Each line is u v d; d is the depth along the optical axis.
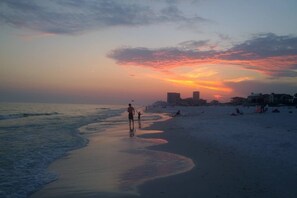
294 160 11.15
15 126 33.31
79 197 8.12
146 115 67.19
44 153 14.99
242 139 17.27
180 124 33.12
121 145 17.88
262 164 10.86
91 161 13.00
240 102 147.00
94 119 49.31
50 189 8.90
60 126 33.31
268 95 112.88
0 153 14.88
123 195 8.16
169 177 9.74
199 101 176.75
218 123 31.11
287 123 27.66
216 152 14.00
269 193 7.77
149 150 15.73
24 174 10.70
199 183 8.91
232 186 8.48
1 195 8.30
